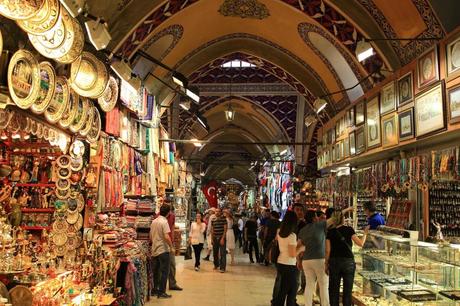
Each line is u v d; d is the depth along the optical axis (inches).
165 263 292.2
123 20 262.5
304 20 331.9
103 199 227.8
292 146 653.9
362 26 277.4
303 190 544.7
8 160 211.9
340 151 368.5
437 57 201.3
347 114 346.0
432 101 205.8
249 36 398.3
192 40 371.6
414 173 229.9
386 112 261.7
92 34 173.3
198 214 436.1
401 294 188.7
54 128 185.2
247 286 340.2
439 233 229.0
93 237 216.5
